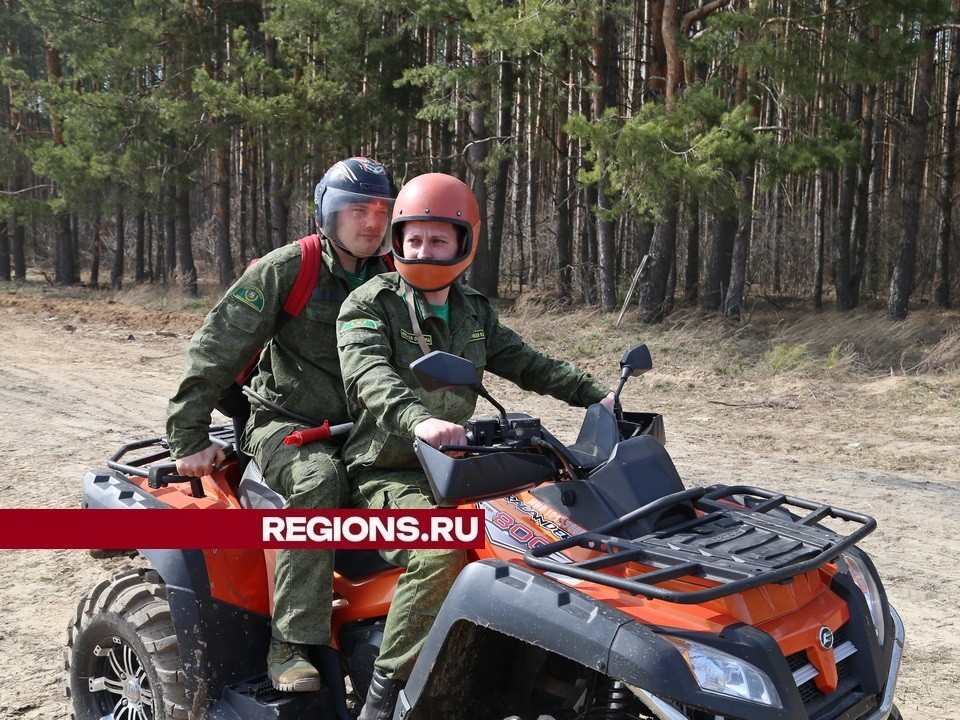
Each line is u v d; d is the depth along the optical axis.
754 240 29.66
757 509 3.06
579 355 15.31
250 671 3.45
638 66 24.31
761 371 13.80
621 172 15.16
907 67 16.02
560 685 2.96
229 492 3.72
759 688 2.41
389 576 3.29
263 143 26.69
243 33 21.80
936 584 5.82
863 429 10.45
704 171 14.34
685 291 25.42
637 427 3.37
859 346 15.10
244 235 32.50
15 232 36.78
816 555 2.72
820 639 2.71
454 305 3.38
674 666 2.37
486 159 21.77
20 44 36.78
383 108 22.08
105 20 25.22
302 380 3.58
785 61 15.49
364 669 3.25
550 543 2.81
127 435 9.52
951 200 24.47
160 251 37.22
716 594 2.40
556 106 21.67
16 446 8.98
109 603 3.69
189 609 3.38
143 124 25.80
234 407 3.78
